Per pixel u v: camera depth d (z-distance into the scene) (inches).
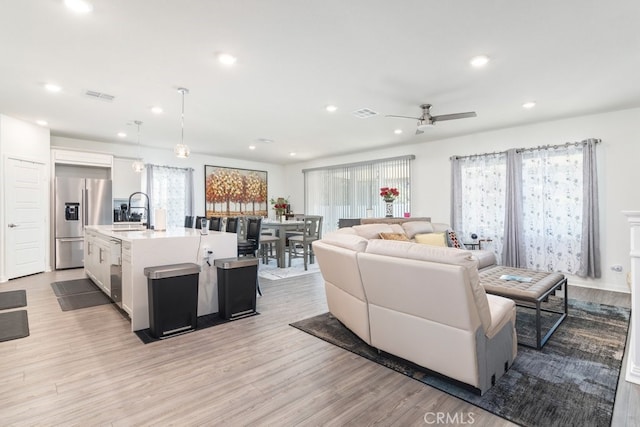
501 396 77.2
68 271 222.7
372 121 197.0
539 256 198.8
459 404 74.3
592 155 179.3
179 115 184.1
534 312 140.2
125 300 126.6
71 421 67.7
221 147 279.0
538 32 98.8
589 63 119.5
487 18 91.5
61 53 110.7
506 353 87.4
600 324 124.5
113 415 69.8
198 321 128.1
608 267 178.5
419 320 83.7
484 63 119.4
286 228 255.4
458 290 71.7
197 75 129.2
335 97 155.0
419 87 142.2
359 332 103.5
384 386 81.9
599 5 85.4
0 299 154.9
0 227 189.8
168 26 94.6
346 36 100.9
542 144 198.8
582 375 86.8
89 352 100.0
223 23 93.3
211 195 319.0
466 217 230.5
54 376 85.7
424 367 85.1
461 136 235.0
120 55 112.4
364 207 298.4
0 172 188.2
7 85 138.9
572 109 173.3
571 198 188.1
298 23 93.6
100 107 169.8
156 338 110.7
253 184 353.4
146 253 119.4
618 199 175.5
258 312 140.0
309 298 162.2
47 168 218.4
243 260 134.6
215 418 69.2
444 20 92.4
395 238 185.5
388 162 279.9
